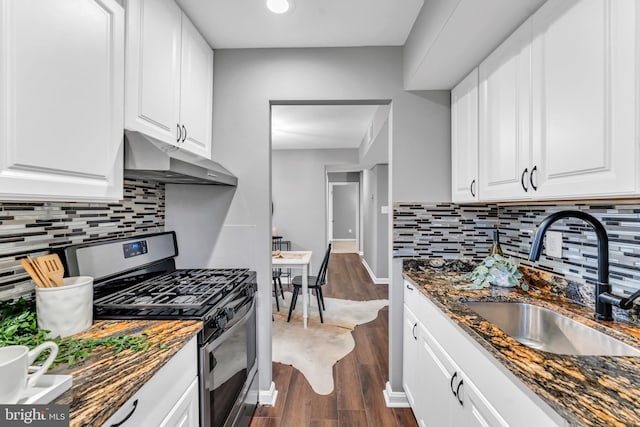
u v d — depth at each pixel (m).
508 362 0.85
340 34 1.88
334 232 11.50
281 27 1.79
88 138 0.96
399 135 2.02
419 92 2.02
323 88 2.01
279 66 2.01
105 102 1.03
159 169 1.13
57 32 0.85
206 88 1.90
